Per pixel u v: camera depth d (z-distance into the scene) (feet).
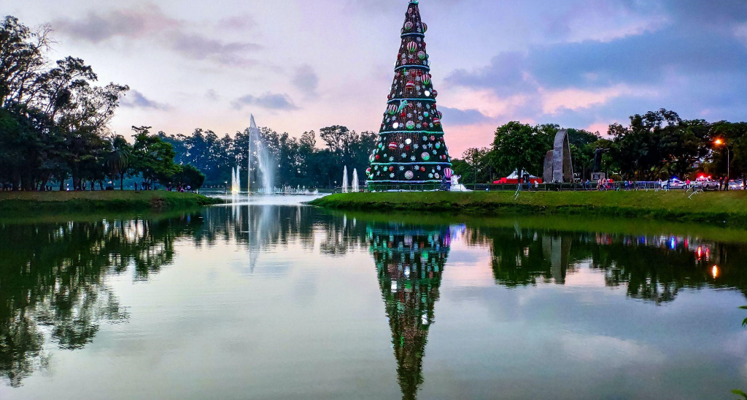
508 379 45.91
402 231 148.77
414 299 71.15
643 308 67.00
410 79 273.33
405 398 42.27
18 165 234.99
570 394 43.21
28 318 62.39
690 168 311.27
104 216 209.87
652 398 42.68
